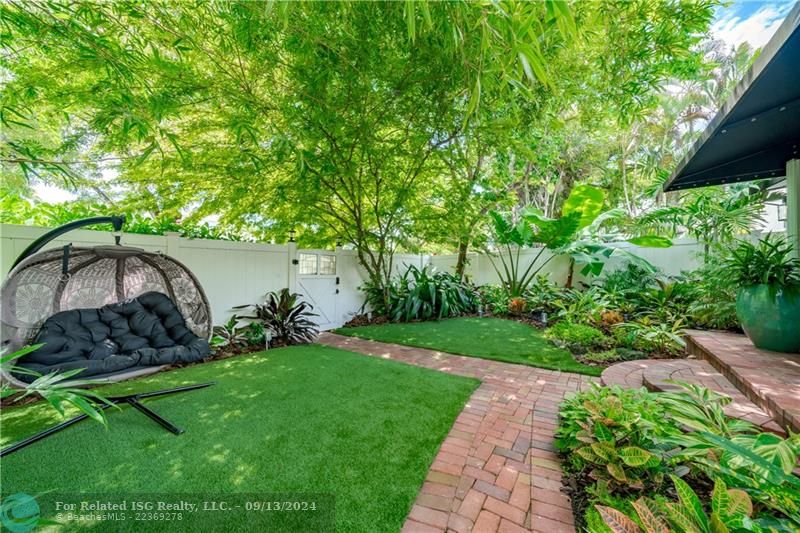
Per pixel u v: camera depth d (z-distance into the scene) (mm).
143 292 4004
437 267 10039
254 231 6289
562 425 2371
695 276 5746
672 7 3008
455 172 5859
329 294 6703
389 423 2564
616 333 4926
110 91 2408
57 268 3232
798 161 3203
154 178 4555
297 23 2555
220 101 3398
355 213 6301
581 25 2904
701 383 2648
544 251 8477
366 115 4113
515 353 4602
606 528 1285
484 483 1885
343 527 1566
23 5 1826
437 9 1585
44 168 2518
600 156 11484
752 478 1257
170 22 2494
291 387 3283
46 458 2049
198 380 3475
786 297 2535
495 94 3061
